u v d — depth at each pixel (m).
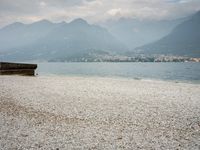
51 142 8.61
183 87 26.97
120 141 8.89
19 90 20.75
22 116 12.04
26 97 17.42
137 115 12.86
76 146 8.30
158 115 12.98
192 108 14.96
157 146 8.50
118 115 12.76
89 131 9.95
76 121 11.41
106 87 24.80
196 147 8.47
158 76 64.12
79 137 9.20
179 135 9.77
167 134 9.86
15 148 7.98
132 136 9.49
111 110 13.88
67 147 8.19
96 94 19.67
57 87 23.66
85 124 10.95
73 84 26.98
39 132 9.68
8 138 8.91
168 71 95.81
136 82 32.00
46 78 34.12
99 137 9.26
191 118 12.49
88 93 20.12
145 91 22.48
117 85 27.16
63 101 16.23
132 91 22.19
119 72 85.56
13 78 30.80
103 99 17.41
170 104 16.17
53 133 9.59
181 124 11.38
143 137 9.41
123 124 11.13
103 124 11.03
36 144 8.38
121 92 21.27
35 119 11.56
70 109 13.85
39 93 19.45
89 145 8.41
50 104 15.11
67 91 20.98
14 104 14.84
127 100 17.27
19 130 9.88
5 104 14.73
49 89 21.98
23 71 37.41
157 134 9.82
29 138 8.97
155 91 22.67
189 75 70.12
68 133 9.63
